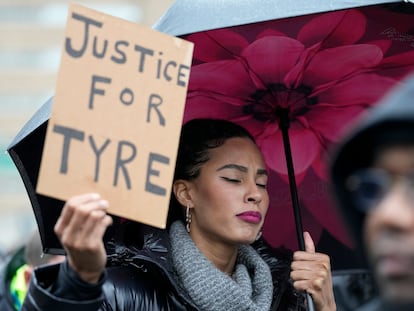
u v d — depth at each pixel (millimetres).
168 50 2070
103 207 1851
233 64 2674
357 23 2551
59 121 1920
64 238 1851
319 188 2930
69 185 1899
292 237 2934
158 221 1963
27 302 1909
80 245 1842
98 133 1952
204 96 2783
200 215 2549
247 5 2271
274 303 2625
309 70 2725
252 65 2682
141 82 2025
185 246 2477
